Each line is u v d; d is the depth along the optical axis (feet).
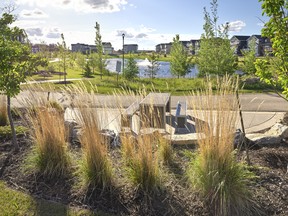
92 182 10.97
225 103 10.52
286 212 9.31
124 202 10.27
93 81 55.88
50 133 12.44
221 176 9.88
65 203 10.39
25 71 14.70
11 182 11.87
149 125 11.41
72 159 12.92
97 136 11.14
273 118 26.73
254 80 46.50
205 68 47.03
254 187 10.41
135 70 64.34
